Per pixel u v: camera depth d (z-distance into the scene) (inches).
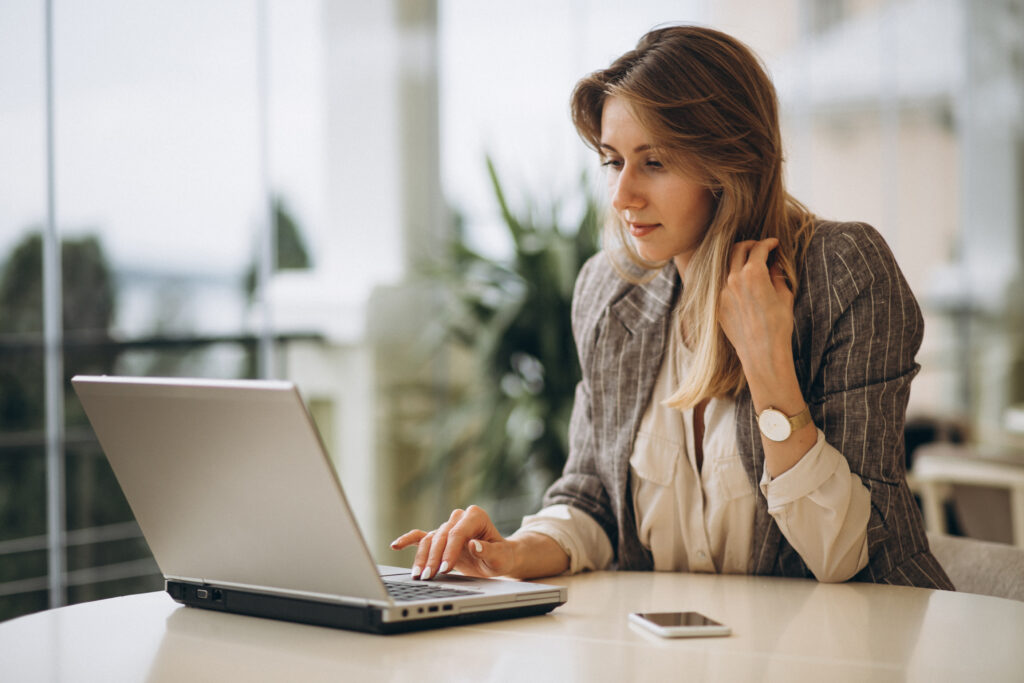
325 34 137.5
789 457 51.5
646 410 59.6
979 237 239.9
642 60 53.6
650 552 60.5
